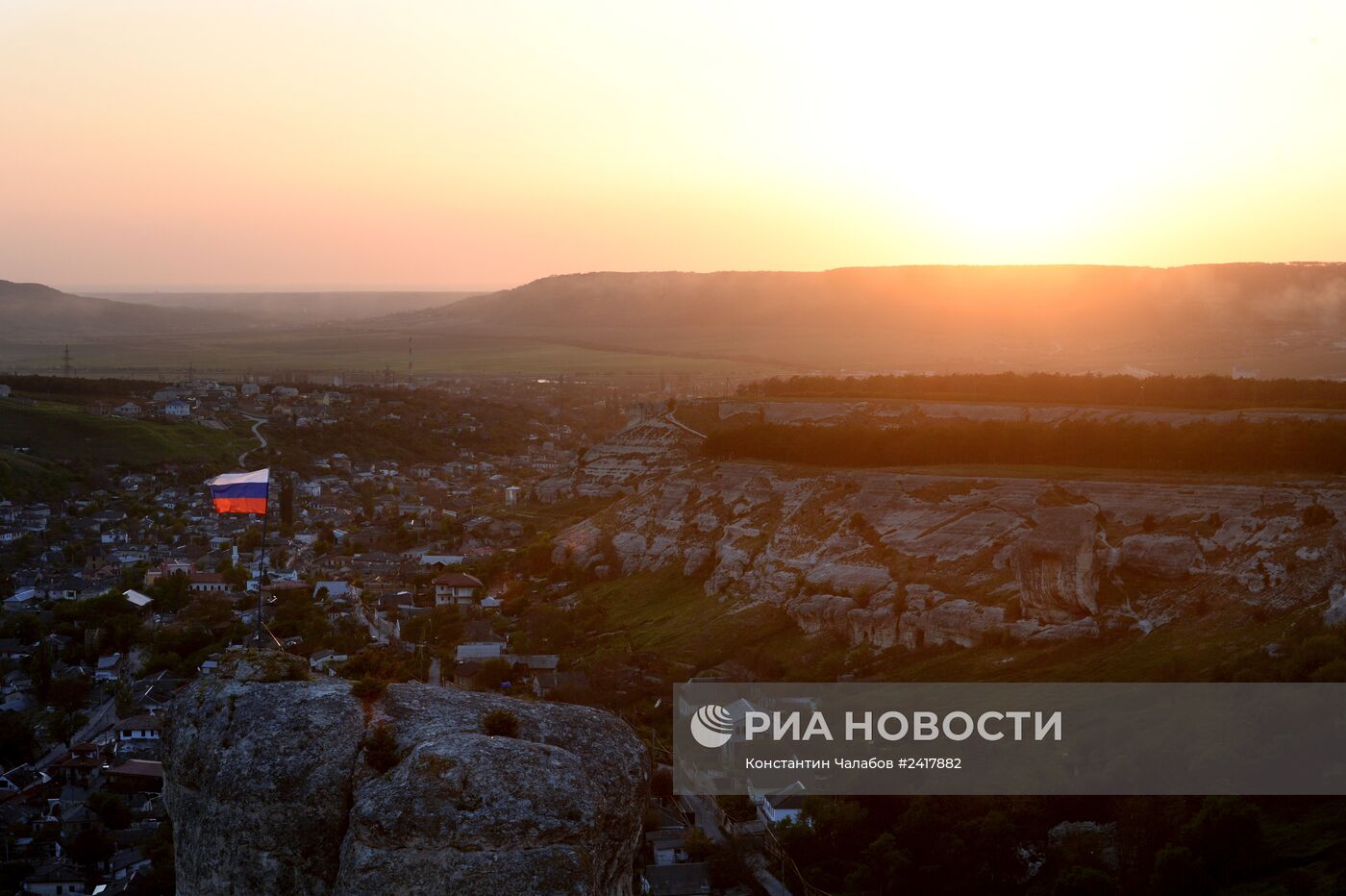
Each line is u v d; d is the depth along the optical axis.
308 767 23.52
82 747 114.38
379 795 22.61
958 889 76.38
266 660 26.17
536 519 198.62
